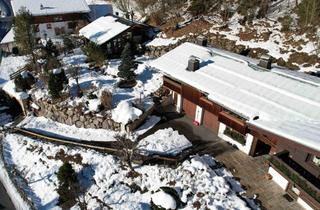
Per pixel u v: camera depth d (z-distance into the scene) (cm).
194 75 2745
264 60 2689
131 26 4178
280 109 2186
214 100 2458
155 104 3184
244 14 4238
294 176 2028
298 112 2120
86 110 3019
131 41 4288
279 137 1859
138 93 3272
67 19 5300
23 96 3359
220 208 2034
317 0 3578
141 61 3941
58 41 4994
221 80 2619
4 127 3234
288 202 2106
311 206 1983
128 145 2417
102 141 2844
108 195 2333
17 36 3722
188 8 4744
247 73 2648
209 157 2500
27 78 3500
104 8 6009
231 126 2472
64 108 3091
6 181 2619
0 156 2842
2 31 5412
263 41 3741
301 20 3784
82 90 3284
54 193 2441
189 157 2492
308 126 1897
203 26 4238
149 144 2677
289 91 2336
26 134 3067
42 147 2828
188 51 3169
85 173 2531
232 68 2753
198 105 2834
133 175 2409
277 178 2230
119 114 2886
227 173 2347
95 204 2289
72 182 2311
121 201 2273
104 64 3772
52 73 3200
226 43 3850
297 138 1705
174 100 3192
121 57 3716
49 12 5081
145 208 2197
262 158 2498
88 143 2828
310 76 2741
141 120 2966
